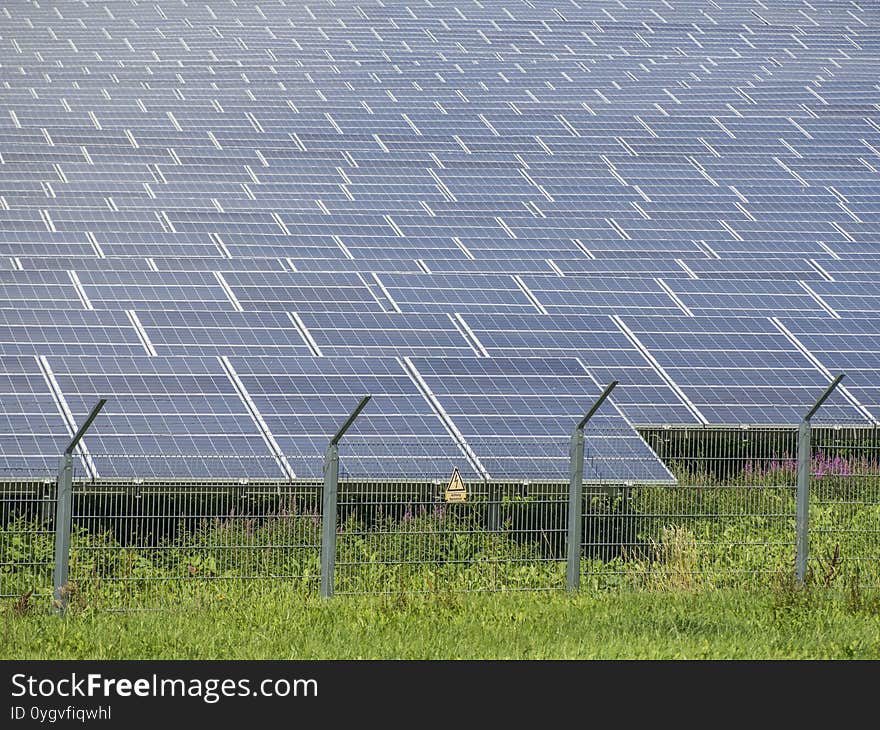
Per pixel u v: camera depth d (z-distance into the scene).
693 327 124.38
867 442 105.06
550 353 116.25
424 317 122.81
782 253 145.38
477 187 160.00
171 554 73.88
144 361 108.31
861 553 83.88
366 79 195.50
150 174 157.25
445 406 102.94
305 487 81.69
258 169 161.50
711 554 82.00
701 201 159.25
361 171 163.12
